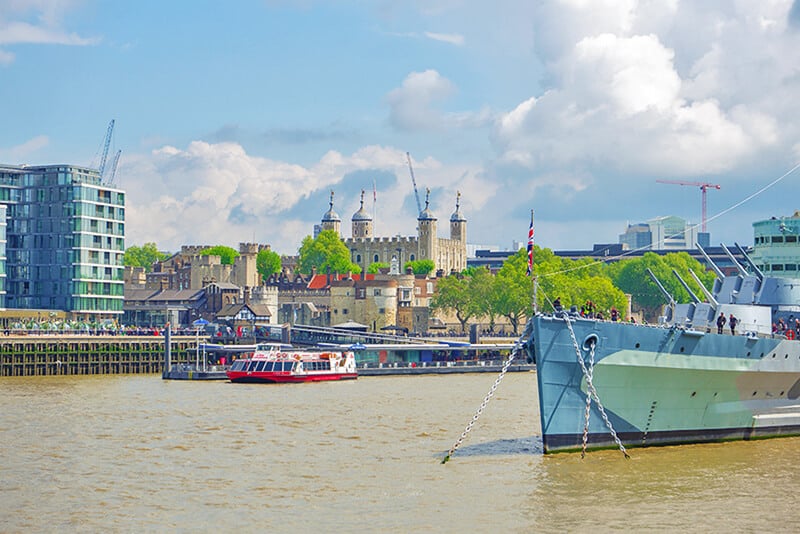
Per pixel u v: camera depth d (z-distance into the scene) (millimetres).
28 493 67375
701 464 74188
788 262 100938
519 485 68250
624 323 76062
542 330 73875
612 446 78062
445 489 67500
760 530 57812
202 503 64500
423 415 109250
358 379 171125
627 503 63312
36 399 127000
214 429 97188
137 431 95688
